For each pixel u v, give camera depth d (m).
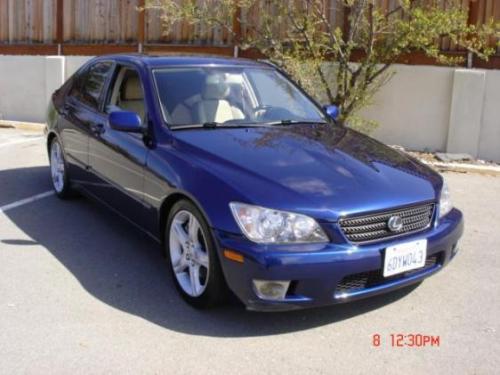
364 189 3.84
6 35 13.41
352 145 4.62
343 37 9.98
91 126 5.64
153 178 4.44
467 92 9.20
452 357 3.56
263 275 3.51
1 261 4.87
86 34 12.49
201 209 3.84
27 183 7.40
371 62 9.23
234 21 10.68
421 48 9.36
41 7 12.91
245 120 4.96
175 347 3.60
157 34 11.73
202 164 4.09
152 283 4.51
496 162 9.25
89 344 3.61
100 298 4.23
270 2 9.75
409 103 9.69
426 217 4.04
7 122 12.51
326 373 3.37
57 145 6.68
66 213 6.18
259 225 3.58
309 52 9.44
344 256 3.58
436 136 9.62
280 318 3.99
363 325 3.93
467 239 5.72
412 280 3.94
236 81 5.27
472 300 4.33
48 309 4.05
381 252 3.70
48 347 3.57
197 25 11.24
